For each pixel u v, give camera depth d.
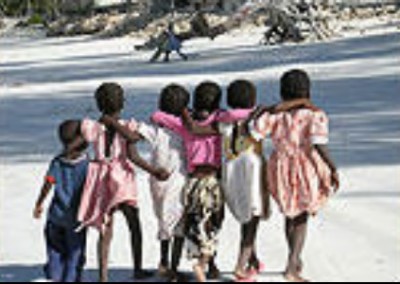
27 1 154.25
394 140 14.34
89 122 7.43
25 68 46.94
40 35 115.88
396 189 10.89
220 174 7.45
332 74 27.42
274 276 7.54
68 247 7.34
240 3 79.25
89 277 7.70
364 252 8.28
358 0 70.19
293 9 49.53
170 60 44.47
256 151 7.36
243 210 7.25
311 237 8.85
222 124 7.41
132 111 20.84
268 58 38.03
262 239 8.89
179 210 7.43
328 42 45.19
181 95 7.50
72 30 102.94
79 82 33.50
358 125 16.17
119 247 8.75
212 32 66.06
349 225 9.27
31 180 12.65
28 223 9.91
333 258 8.11
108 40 83.12
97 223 7.30
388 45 36.78
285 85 7.44
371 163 12.59
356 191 10.88
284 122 7.32
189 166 7.43
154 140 7.49
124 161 7.40
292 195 7.28
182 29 75.88
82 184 7.39
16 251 8.69
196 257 7.29
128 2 105.19
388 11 65.56
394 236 8.79
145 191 11.46
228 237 8.98
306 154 7.32
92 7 114.88
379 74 26.06
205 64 38.47
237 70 32.84
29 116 21.72
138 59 48.44
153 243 8.85
